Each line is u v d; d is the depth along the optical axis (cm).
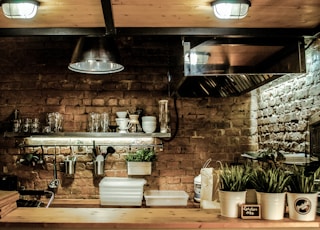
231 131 466
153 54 464
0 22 290
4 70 458
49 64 460
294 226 204
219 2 241
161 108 442
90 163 454
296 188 208
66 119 455
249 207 211
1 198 218
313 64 319
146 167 442
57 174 450
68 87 459
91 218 215
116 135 430
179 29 303
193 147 461
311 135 313
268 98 430
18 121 440
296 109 354
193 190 455
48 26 301
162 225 205
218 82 398
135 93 461
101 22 292
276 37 308
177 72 455
